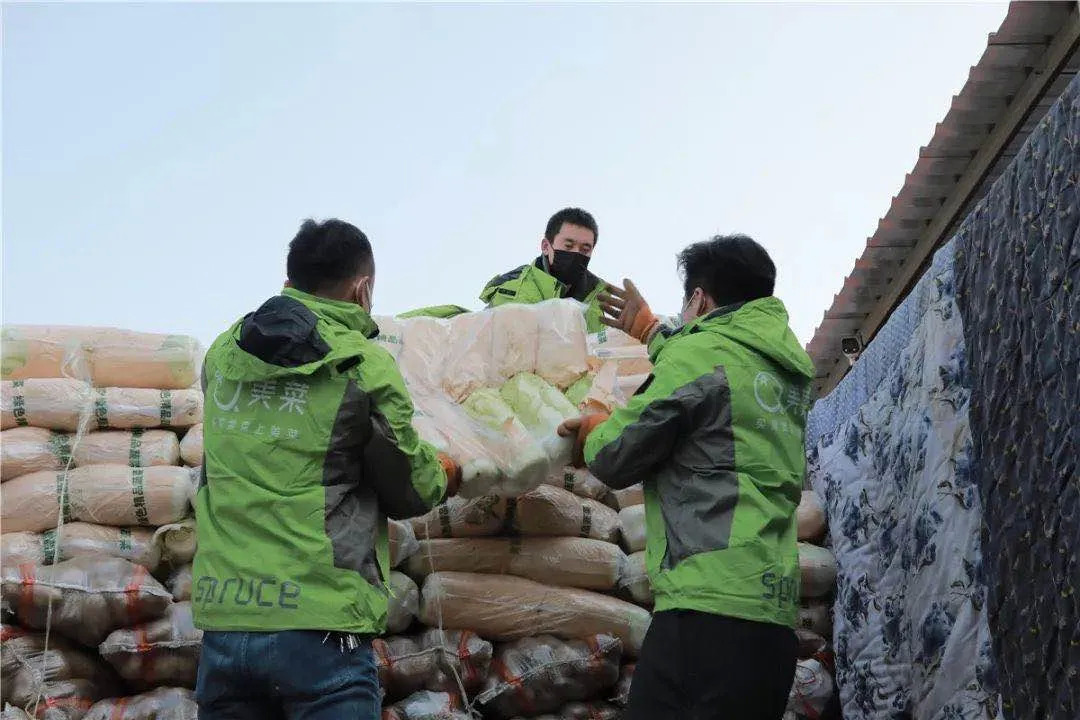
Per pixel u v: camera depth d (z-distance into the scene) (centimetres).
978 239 321
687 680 254
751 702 253
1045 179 283
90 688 304
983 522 302
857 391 396
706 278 302
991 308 308
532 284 402
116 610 299
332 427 246
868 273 600
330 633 234
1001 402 297
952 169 519
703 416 274
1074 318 263
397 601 320
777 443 275
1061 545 262
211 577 239
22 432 332
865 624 352
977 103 477
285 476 243
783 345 283
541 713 322
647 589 342
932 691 316
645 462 272
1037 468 276
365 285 278
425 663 315
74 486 320
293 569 234
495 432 312
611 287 356
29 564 304
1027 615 276
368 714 234
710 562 258
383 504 263
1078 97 270
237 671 234
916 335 353
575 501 348
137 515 321
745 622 255
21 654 296
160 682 304
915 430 341
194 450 340
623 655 336
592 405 324
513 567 336
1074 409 261
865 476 372
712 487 268
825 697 358
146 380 350
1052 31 439
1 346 341
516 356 334
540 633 329
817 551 380
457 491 305
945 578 317
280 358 245
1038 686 269
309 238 275
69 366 343
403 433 255
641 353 365
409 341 343
